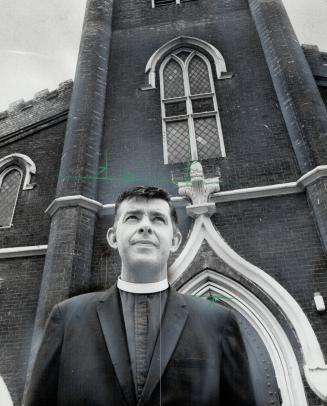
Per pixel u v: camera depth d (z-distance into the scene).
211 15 10.74
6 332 6.40
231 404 1.95
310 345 4.98
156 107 8.85
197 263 6.07
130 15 11.32
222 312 2.26
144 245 2.22
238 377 2.00
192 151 7.91
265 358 5.22
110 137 8.38
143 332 2.05
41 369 1.96
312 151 6.89
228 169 7.44
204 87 9.17
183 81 9.34
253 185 7.10
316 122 7.28
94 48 9.95
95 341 1.99
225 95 8.78
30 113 9.92
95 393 1.82
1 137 9.56
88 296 2.30
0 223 8.14
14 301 6.76
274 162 7.35
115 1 11.85
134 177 7.64
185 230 6.58
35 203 8.16
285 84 8.12
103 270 6.34
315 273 5.79
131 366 1.92
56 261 6.20
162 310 2.14
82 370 1.89
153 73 9.48
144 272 2.21
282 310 5.43
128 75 9.66
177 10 11.12
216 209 6.79
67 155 7.78
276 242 6.23
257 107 8.35
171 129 8.56
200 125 8.48
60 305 2.25
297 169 7.15
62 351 2.00
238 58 9.45
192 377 1.88
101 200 7.37
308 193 6.54
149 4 11.50
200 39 9.92
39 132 9.56
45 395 1.90
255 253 6.18
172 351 1.95
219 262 6.03
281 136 7.73
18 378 5.91
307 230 6.28
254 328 5.52
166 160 7.84
